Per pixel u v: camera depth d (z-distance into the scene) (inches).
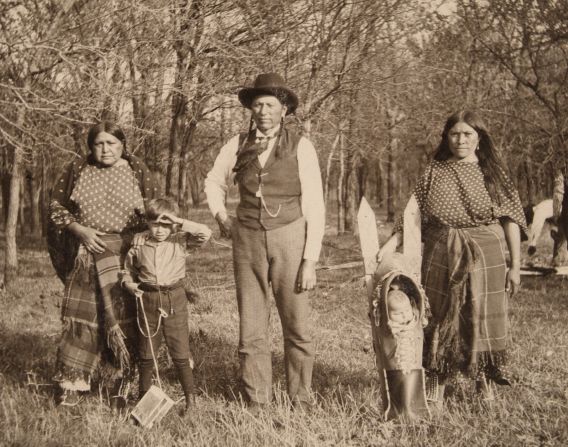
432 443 145.2
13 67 381.4
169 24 408.8
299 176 168.9
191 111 504.7
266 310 174.6
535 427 152.6
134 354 179.8
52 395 188.4
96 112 365.4
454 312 168.4
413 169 1207.6
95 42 390.0
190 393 174.7
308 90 456.8
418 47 525.7
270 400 174.1
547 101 581.6
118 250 178.1
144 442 149.7
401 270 157.5
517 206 171.6
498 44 596.7
